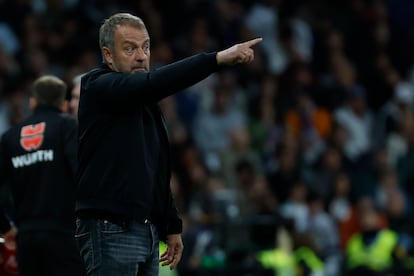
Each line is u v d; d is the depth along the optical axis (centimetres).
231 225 3425
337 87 5250
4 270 2462
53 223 2330
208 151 4672
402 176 4831
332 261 3925
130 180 1833
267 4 5456
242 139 4456
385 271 3756
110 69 1866
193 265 3409
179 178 4125
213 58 1758
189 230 3475
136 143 1845
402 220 4081
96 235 1845
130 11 5000
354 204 4484
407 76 5756
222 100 4738
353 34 5694
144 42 1858
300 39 5456
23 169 2366
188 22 5156
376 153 4797
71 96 2606
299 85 5138
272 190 4428
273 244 3503
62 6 4812
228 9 5303
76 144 2331
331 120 5106
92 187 1845
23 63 4488
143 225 1866
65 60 4641
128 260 1841
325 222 4209
